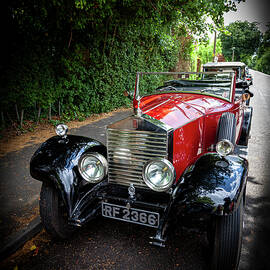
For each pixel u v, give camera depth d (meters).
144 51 11.16
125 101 10.39
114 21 7.73
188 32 11.18
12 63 6.11
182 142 2.75
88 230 3.02
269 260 2.46
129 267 2.42
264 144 5.84
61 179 2.62
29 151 5.32
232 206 2.03
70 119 7.99
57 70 7.32
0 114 6.51
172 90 4.04
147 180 2.38
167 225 2.25
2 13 5.84
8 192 3.70
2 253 2.53
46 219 2.65
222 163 2.41
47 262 2.50
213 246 2.22
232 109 3.78
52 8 6.10
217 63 8.20
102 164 2.65
